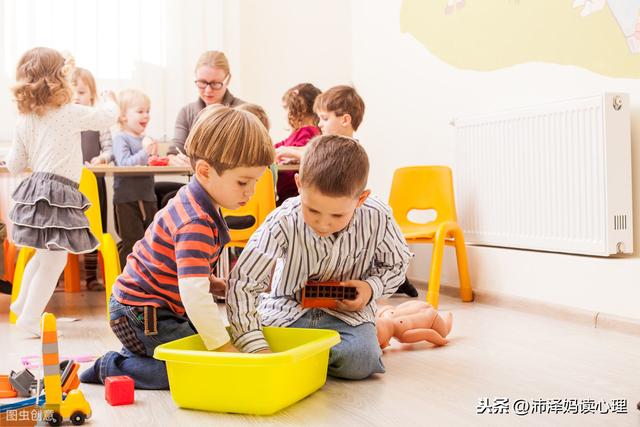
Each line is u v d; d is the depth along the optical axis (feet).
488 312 8.56
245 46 12.84
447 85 10.44
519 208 8.76
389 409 4.54
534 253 8.56
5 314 8.98
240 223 8.89
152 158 9.82
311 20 13.19
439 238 9.04
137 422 4.32
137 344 5.08
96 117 7.80
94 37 11.80
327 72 13.29
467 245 9.75
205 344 4.69
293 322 5.47
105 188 11.77
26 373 4.80
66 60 7.91
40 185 7.35
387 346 6.47
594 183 7.64
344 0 13.33
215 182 4.74
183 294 4.64
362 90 12.90
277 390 4.37
